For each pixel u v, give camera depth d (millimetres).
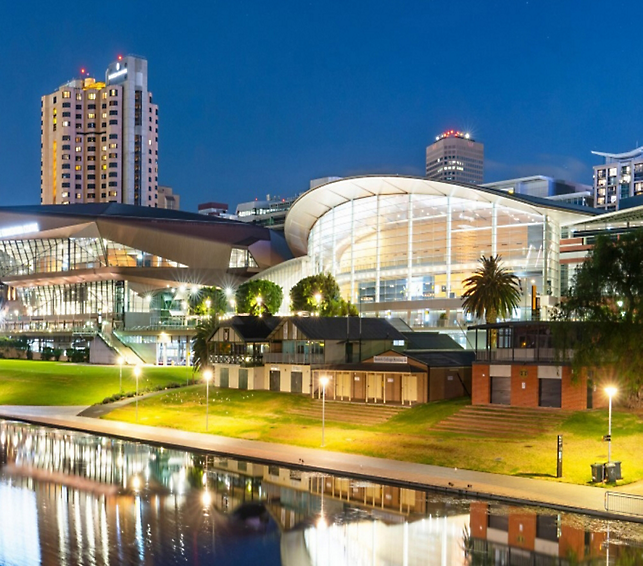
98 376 112375
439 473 48719
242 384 92875
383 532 37875
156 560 34344
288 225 151875
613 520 38719
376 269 126250
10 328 192875
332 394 79438
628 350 54812
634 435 52875
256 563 33906
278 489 46875
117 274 171625
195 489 47219
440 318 114375
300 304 116812
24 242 183125
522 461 49875
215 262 177500
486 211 114938
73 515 41656
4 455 59125
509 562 33281
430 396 71750
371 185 122312
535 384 63531
